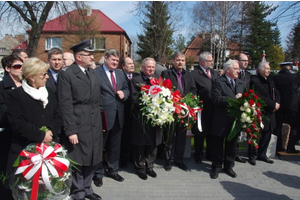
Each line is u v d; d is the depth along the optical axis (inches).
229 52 1050.7
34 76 86.0
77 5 397.1
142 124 129.8
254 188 131.1
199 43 1165.1
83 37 625.9
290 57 666.8
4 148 100.6
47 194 78.7
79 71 108.4
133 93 135.3
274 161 172.6
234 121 133.4
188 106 132.7
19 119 83.0
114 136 134.0
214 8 794.8
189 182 136.9
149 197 118.9
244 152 186.7
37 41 386.6
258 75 166.6
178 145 155.9
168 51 602.2
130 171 151.8
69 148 105.9
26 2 374.0
